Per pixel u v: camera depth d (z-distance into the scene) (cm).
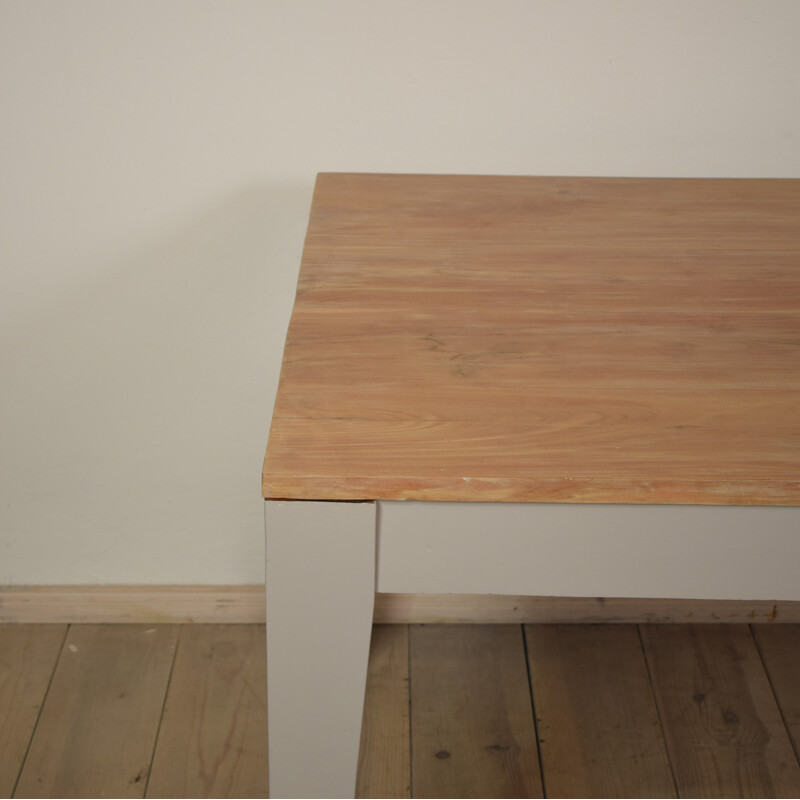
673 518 77
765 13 122
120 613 168
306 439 77
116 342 144
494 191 121
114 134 127
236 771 144
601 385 84
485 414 80
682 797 140
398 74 125
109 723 150
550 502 75
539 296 98
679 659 162
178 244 136
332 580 79
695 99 128
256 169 131
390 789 141
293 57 123
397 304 95
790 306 97
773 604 167
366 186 121
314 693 87
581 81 126
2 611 167
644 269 103
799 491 74
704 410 82
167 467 156
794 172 133
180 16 120
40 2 118
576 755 146
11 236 134
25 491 157
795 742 149
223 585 168
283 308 143
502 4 121
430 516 76
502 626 168
